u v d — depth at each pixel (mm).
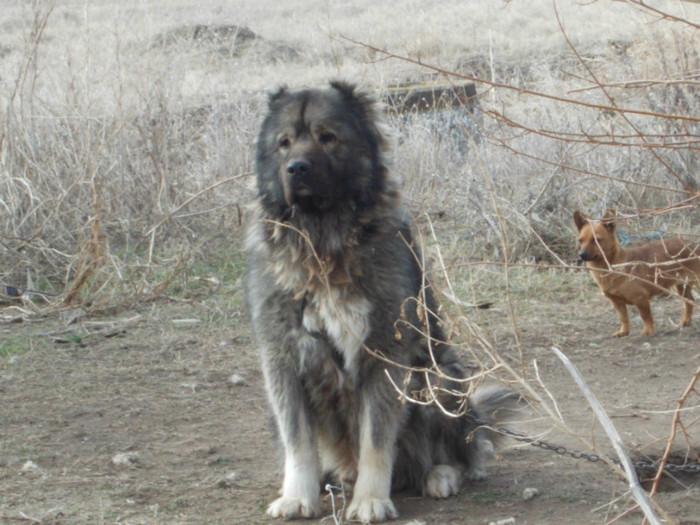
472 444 5355
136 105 11664
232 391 7207
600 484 5184
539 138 11203
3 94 11305
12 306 9477
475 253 10914
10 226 10359
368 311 4754
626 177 10539
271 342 4902
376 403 4812
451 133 13250
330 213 4875
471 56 20062
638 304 8492
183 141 12391
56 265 10367
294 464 4852
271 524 4648
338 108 5035
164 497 5027
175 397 7043
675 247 8523
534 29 23125
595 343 8438
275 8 27125
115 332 8727
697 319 9047
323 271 4617
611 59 12383
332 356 4840
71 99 11320
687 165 10633
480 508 4859
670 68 10586
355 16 25922
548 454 5828
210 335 8695
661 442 5926
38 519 4590
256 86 14953
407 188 11688
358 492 4805
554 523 4547
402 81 15195
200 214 11242
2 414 6539
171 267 10633
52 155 10758
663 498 4863
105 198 10938
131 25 12422
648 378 7387
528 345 8336
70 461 5656
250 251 5230
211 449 5930
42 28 10828
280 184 4984
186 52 13633
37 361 7891
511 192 11180
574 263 10656
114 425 6387
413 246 5133
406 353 4832
